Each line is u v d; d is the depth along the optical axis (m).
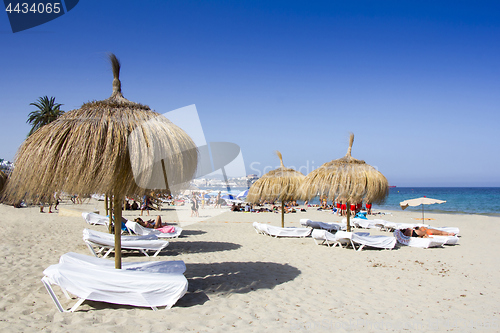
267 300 4.60
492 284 5.71
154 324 3.58
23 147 3.67
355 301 4.67
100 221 11.60
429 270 6.66
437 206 40.28
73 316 3.72
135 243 7.30
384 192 8.42
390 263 7.23
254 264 6.87
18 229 10.66
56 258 6.84
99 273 4.03
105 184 3.45
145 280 4.05
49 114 28.89
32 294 4.51
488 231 13.80
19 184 3.53
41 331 3.29
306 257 7.72
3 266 5.96
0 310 3.89
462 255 8.40
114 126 3.65
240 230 12.90
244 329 3.56
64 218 14.77
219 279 5.61
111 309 3.99
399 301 4.71
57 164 3.45
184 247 8.80
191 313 3.96
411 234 10.06
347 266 6.87
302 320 3.90
